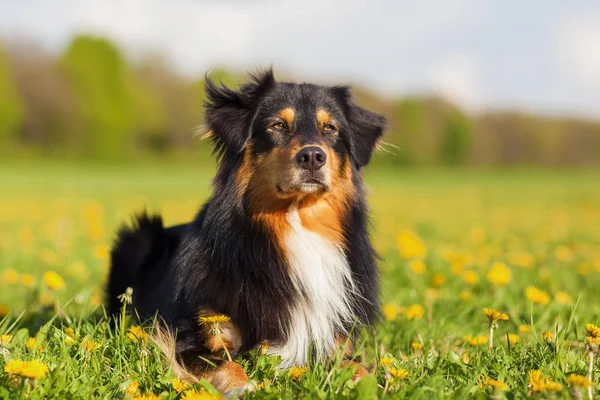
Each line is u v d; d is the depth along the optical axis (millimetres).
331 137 4453
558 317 4887
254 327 3990
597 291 6859
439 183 44375
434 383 3311
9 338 3672
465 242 11742
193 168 61375
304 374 3441
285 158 4152
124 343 3848
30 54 67625
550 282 7160
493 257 9125
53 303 5371
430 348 4273
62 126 66625
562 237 13328
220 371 3561
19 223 15109
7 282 6883
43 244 10789
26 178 38781
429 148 72188
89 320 4867
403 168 69312
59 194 26391
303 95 4520
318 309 4145
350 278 4324
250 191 4215
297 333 4062
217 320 3609
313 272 4195
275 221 4207
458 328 5047
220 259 4047
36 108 66000
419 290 6461
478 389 3270
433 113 73125
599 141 77188
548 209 22734
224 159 4402
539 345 3998
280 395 3152
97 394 3283
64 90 66438
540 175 61531
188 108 71688
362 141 4680
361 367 3805
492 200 27734
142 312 4848
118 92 68062
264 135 4320
